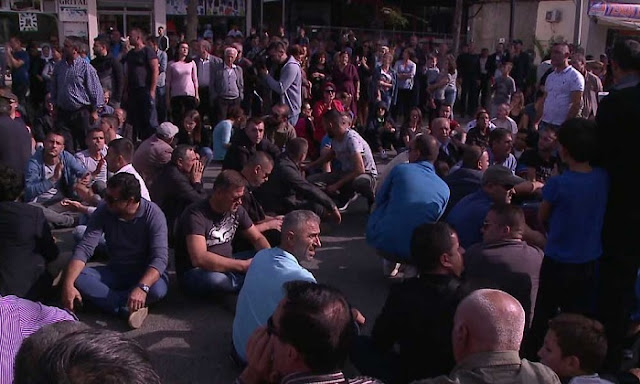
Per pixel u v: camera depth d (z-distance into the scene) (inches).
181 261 208.4
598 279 156.6
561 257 155.0
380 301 216.2
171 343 183.3
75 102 371.2
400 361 140.1
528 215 208.1
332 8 1041.5
